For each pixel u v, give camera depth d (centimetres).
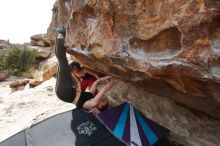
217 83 179
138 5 199
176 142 287
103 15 225
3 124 432
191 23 173
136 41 211
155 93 288
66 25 290
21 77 1755
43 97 516
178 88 215
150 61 201
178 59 185
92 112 293
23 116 454
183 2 175
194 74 182
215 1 166
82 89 308
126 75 248
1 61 1873
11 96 544
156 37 198
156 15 191
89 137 267
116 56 222
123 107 293
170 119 286
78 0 250
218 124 254
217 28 174
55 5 341
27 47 1914
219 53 172
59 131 279
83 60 288
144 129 279
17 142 281
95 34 238
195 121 268
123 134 268
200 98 214
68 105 462
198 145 266
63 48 282
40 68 1791
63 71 289
